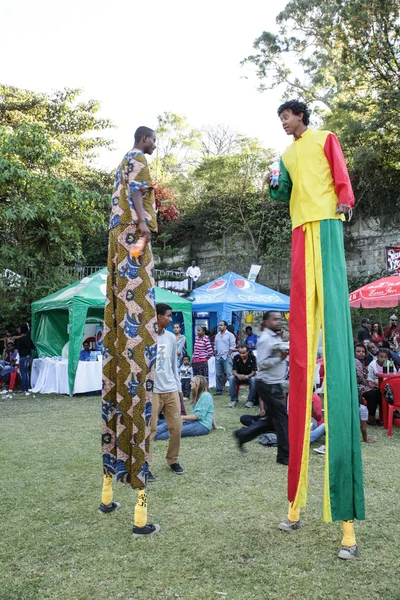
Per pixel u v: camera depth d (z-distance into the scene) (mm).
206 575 3100
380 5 15750
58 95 24250
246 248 23281
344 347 3480
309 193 3635
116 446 4004
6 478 5090
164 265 24000
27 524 3904
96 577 3086
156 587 2963
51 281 14859
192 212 25688
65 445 6539
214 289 14422
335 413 3396
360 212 19359
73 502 4383
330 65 18328
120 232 3818
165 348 5238
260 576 3082
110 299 4004
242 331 20609
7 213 13062
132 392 3697
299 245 3705
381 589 2924
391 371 8648
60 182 13875
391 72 17000
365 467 5551
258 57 19625
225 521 3955
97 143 24844
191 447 6531
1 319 15602
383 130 17219
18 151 13703
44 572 3152
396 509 4219
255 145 24203
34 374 13078
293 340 3674
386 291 9695
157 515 4094
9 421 8320
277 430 5684
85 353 12195
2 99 23156
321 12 17875
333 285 3525
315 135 3709
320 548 3465
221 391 12102
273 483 4961
